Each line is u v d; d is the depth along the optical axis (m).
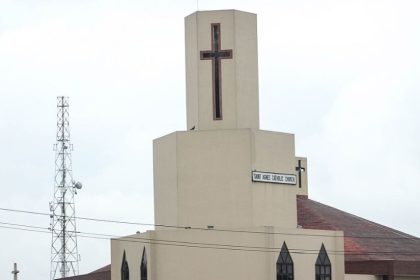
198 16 91.00
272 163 90.00
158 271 87.81
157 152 92.44
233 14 90.75
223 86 90.31
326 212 105.56
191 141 89.25
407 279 96.56
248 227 86.69
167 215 90.56
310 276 88.19
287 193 90.56
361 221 105.88
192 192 88.81
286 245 87.06
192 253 87.00
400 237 105.25
